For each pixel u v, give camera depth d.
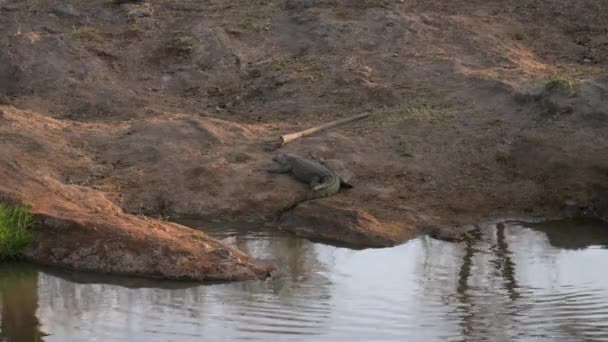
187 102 33.78
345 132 29.83
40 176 26.19
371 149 28.58
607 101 29.25
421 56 34.53
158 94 34.47
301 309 19.42
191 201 26.38
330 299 20.02
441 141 28.81
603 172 26.89
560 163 27.31
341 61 34.66
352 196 26.36
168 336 18.16
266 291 20.61
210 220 25.80
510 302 19.72
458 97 31.28
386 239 23.83
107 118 32.66
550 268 21.89
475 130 29.19
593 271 21.64
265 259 22.72
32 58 36.12
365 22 36.97
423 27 36.50
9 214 23.45
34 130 29.81
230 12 39.31
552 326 18.39
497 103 30.52
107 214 24.14
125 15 39.25
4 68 35.94
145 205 26.23
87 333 18.44
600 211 25.78
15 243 22.67
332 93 32.84
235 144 29.19
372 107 31.70
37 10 40.25
